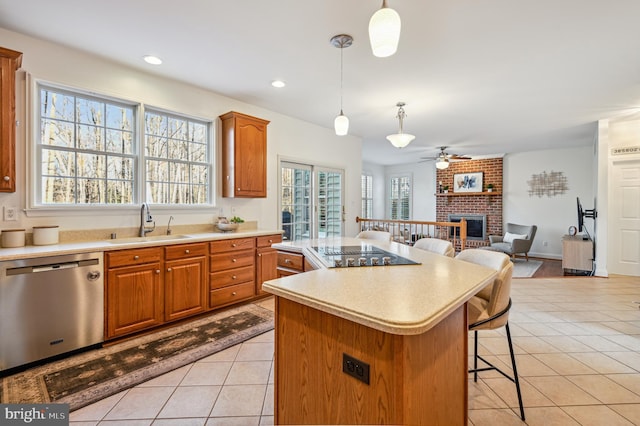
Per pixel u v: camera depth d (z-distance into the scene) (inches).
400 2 80.6
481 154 308.5
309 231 205.2
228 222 150.7
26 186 99.6
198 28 94.6
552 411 70.2
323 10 85.0
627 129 193.3
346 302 42.9
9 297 81.2
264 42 102.3
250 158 152.9
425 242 103.6
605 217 194.2
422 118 186.2
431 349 42.7
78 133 113.5
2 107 89.8
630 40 98.4
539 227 285.0
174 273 114.4
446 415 47.1
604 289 170.1
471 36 96.9
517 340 107.1
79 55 109.8
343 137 226.5
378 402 38.8
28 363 84.7
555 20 88.1
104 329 97.8
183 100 138.1
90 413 68.8
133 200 126.6
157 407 71.2
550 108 166.4
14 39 97.3
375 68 120.4
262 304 142.4
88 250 93.6
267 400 74.2
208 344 102.2
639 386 79.7
